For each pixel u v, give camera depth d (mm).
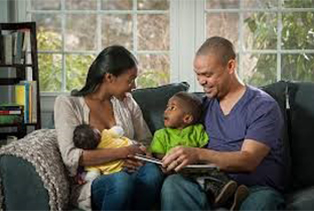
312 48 3498
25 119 3250
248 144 2213
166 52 3555
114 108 2469
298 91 2637
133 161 2303
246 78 3535
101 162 2234
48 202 2094
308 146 2537
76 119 2312
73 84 3605
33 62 3262
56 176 2125
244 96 2344
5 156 2111
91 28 3600
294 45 3508
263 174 2250
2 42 3252
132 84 2420
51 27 3609
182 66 3510
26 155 2094
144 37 3592
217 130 2373
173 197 2055
